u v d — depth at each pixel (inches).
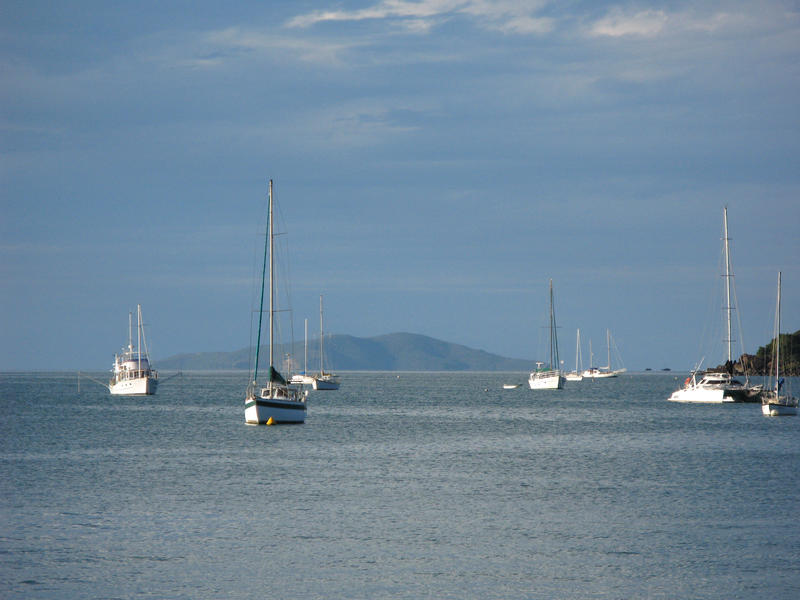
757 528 3255.4
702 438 6643.7
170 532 3181.6
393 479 4399.6
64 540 3061.0
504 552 2918.3
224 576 2657.5
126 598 2461.9
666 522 3358.8
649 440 6476.4
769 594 2498.8
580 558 2849.4
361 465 4936.0
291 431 6988.2
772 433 7081.7
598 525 3307.1
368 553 2903.5
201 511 3550.7
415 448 5836.6
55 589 2529.5
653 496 3914.9
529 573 2691.9
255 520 3380.9
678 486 4190.5
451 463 5039.4
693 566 2760.8
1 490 4040.4
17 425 7790.4
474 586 2571.4
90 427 7539.4
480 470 4741.6
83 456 5334.6
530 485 4215.1
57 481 4306.1
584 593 2513.5
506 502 3762.3
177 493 3966.5
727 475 4557.1
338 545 3004.4
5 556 2851.9
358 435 6752.0
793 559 2832.2
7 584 2571.4
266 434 6766.7
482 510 3585.1
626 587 2561.5
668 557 2859.3
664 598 2471.7
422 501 3782.0
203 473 4591.5
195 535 3139.8
